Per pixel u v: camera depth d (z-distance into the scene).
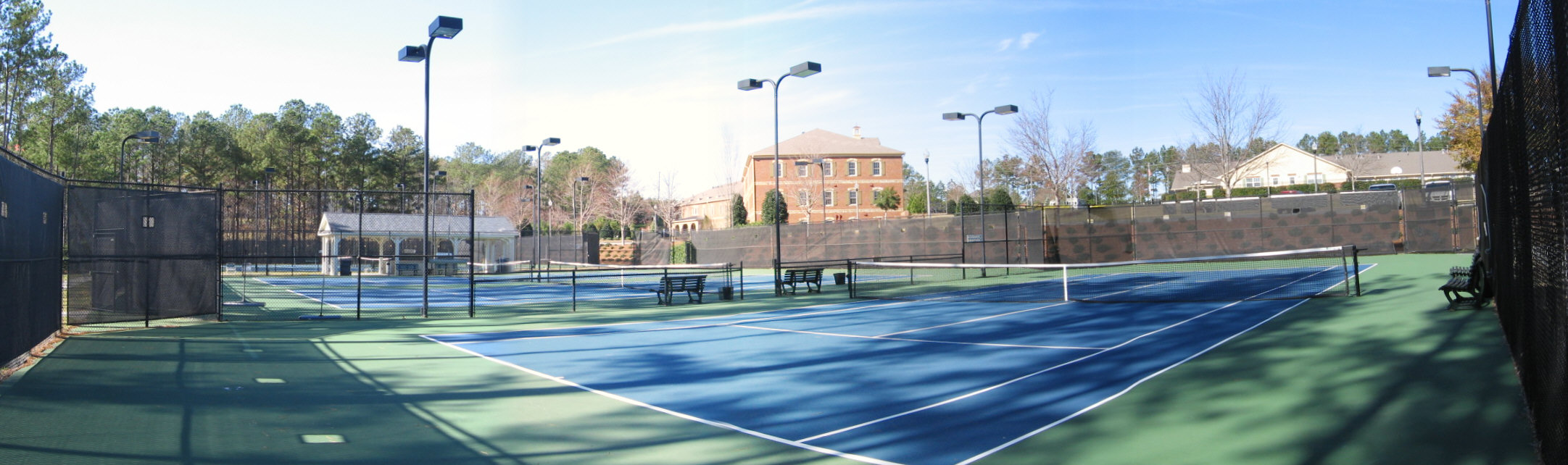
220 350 12.88
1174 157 104.62
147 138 32.53
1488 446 6.25
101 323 15.23
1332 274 22.84
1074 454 6.75
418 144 95.00
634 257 58.53
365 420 8.14
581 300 24.59
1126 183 90.88
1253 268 28.36
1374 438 6.66
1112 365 10.38
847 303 21.19
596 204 88.88
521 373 10.90
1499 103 9.43
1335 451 6.44
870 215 83.12
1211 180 59.31
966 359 11.31
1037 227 35.16
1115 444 6.99
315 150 70.25
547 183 108.88
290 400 9.08
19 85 41.59
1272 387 8.59
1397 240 30.16
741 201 68.12
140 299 15.83
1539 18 5.34
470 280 18.73
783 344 13.40
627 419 8.23
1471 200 29.09
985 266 19.11
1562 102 4.46
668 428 7.84
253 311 20.23
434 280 36.72
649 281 37.06
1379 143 135.25
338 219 42.16
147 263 15.99
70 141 47.56
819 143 85.12
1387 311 13.09
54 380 9.94
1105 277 27.64
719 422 8.09
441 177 67.44
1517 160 7.50
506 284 34.31
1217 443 6.86
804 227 42.69
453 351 12.95
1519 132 7.07
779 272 24.58
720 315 18.78
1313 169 84.56
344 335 15.13
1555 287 5.15
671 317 18.62
